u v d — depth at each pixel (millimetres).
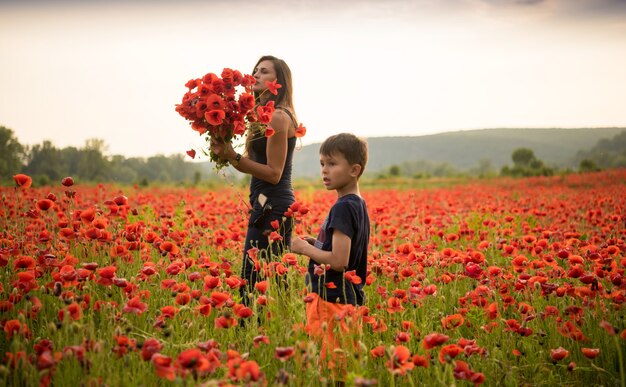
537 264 4047
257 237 4082
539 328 3492
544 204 10477
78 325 2469
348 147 3197
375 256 4797
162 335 3086
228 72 3795
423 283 3719
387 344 3133
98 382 2215
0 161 48938
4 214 5637
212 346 2377
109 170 73062
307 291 3160
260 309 3465
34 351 2744
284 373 2229
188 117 3746
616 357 3230
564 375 3145
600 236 6480
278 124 3982
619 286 3391
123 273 3928
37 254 3801
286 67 4293
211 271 3561
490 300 3807
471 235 6277
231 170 4062
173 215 6809
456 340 3305
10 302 2857
